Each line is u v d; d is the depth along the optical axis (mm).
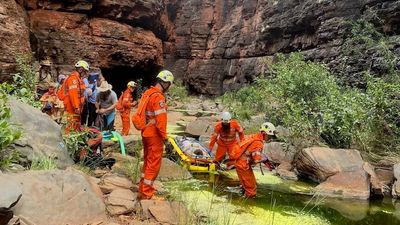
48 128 5629
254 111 16125
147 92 4855
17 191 3254
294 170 8125
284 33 21594
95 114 8648
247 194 6066
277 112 11523
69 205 3984
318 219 5230
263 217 5090
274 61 22109
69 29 19766
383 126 9719
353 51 14555
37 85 11102
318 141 9312
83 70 6977
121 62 22922
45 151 5270
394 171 7180
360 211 5762
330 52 16578
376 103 9664
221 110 20984
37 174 4062
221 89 28859
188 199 5457
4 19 12758
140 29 24438
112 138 7262
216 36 30281
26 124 5340
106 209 4418
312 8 18625
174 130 12859
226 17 30281
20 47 13477
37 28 18703
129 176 5883
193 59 30672
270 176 7707
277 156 8648
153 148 4832
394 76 11281
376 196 6742
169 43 30688
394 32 13375
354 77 13969
